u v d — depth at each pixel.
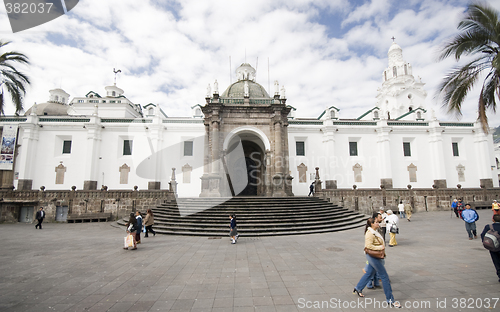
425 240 11.66
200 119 29.16
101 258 9.13
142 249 10.55
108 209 21.36
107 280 6.87
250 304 5.39
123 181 27.81
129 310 5.14
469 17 10.84
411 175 30.25
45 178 27.55
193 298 5.70
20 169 26.73
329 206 19.45
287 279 6.85
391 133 30.83
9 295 5.88
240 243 11.70
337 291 6.01
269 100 26.94
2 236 14.32
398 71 45.88
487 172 30.30
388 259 8.64
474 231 11.76
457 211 19.72
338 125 30.61
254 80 33.16
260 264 8.27
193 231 14.24
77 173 27.66
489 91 11.75
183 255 9.51
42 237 13.89
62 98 39.47
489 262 8.08
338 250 10.07
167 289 6.23
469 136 31.53
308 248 10.51
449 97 11.97
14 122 28.06
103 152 28.41
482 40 10.88
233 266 8.06
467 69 11.45
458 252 9.41
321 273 7.31
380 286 6.26
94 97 40.12
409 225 16.55
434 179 30.27
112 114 37.75
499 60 9.63
